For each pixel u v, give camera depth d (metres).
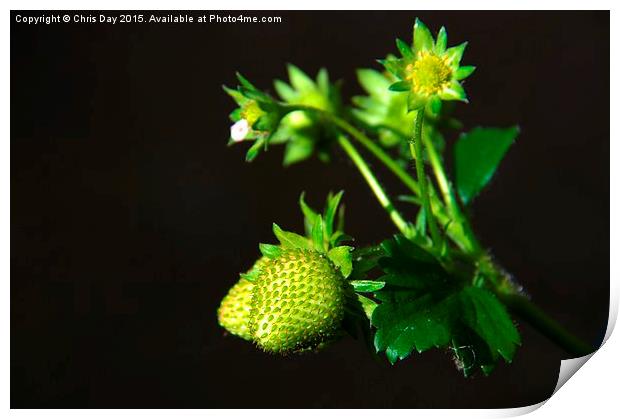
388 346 0.27
